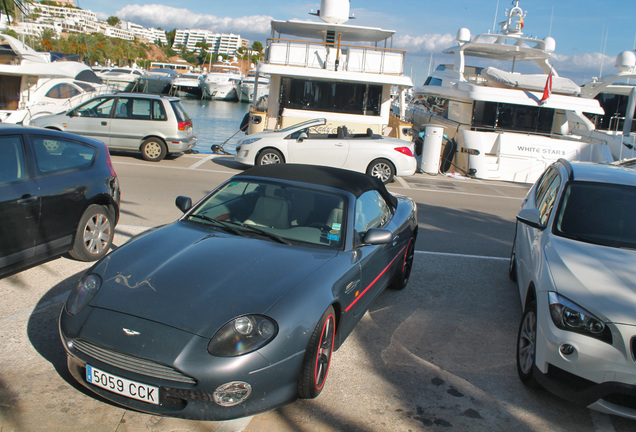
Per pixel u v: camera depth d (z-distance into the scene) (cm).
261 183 442
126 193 930
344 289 352
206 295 306
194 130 2741
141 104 1312
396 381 372
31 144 486
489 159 1584
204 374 275
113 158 1327
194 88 6166
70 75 1950
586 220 433
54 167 507
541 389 369
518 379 391
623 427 339
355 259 385
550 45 1725
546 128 1641
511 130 1633
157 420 306
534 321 373
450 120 1789
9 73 1780
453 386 373
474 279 621
